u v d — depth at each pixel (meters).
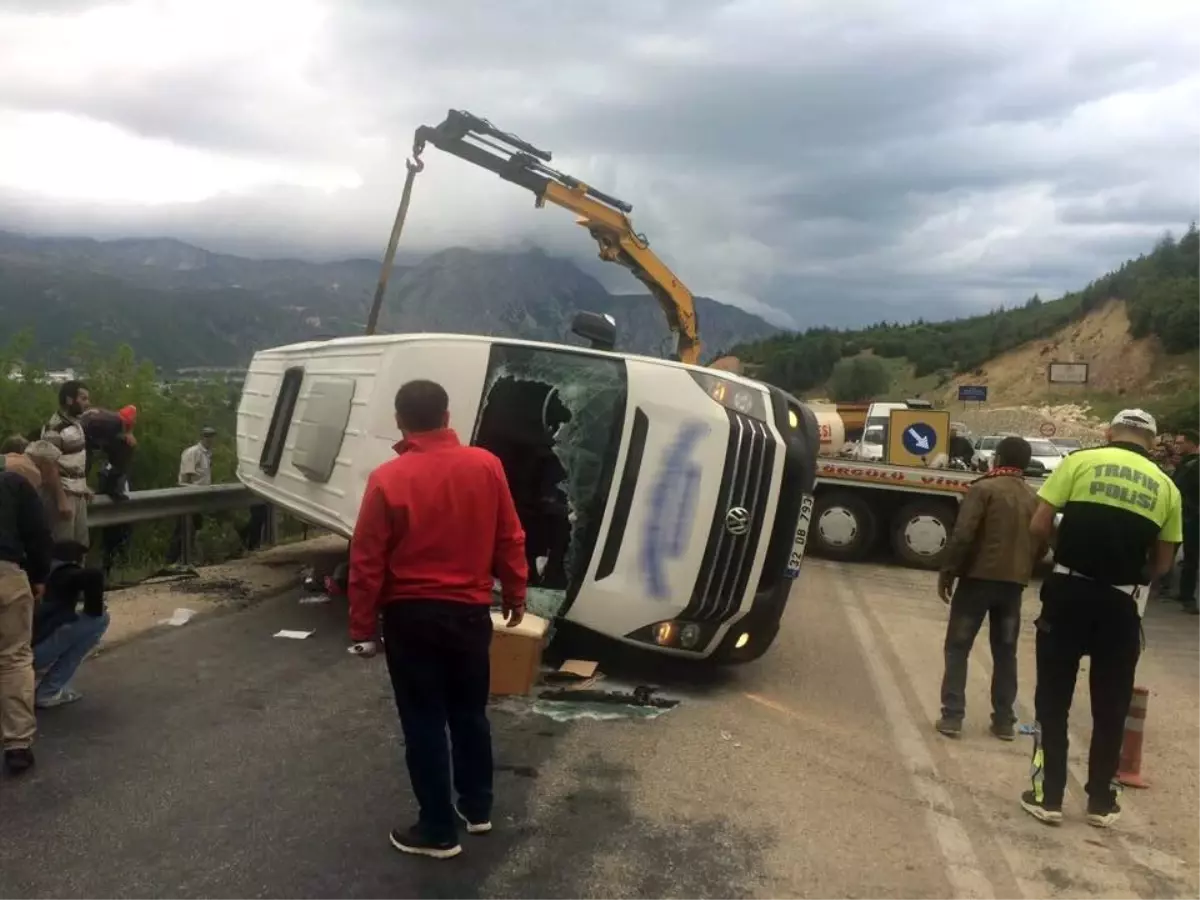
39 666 5.81
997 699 6.30
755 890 4.05
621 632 6.88
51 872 3.90
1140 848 4.72
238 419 11.76
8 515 4.94
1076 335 93.31
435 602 4.09
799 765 5.58
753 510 6.82
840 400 108.31
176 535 11.72
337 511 7.76
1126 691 4.95
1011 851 4.60
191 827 4.35
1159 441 13.62
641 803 4.89
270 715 5.95
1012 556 6.20
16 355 13.22
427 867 4.07
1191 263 90.44
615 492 6.81
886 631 9.58
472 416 7.15
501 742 5.67
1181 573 12.44
